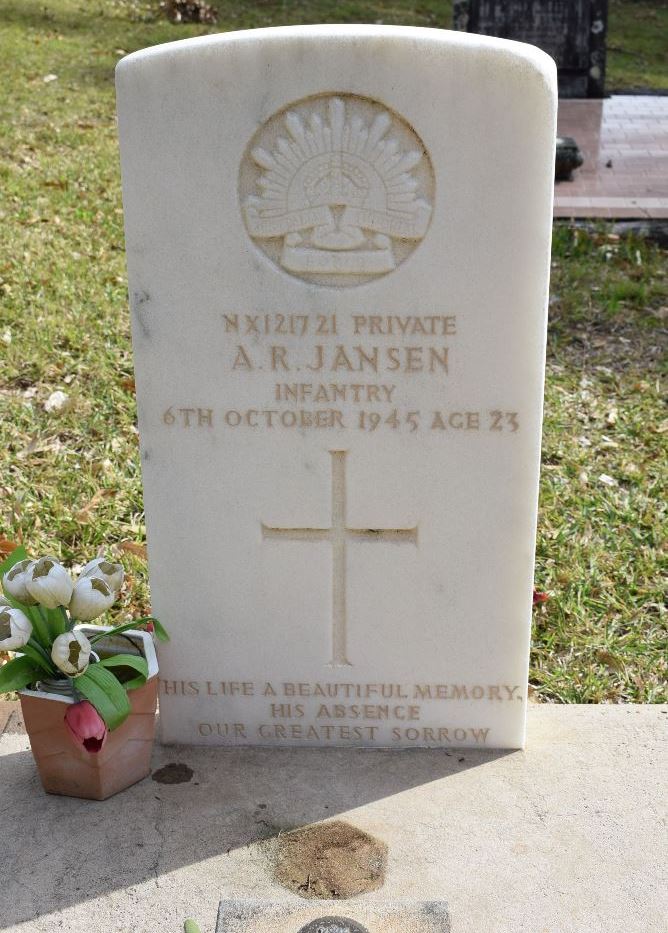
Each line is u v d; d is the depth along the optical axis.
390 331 1.53
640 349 2.71
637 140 4.73
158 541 1.62
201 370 1.56
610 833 1.55
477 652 1.64
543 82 1.45
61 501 2.12
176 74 1.47
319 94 1.47
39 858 1.52
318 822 1.57
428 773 1.64
